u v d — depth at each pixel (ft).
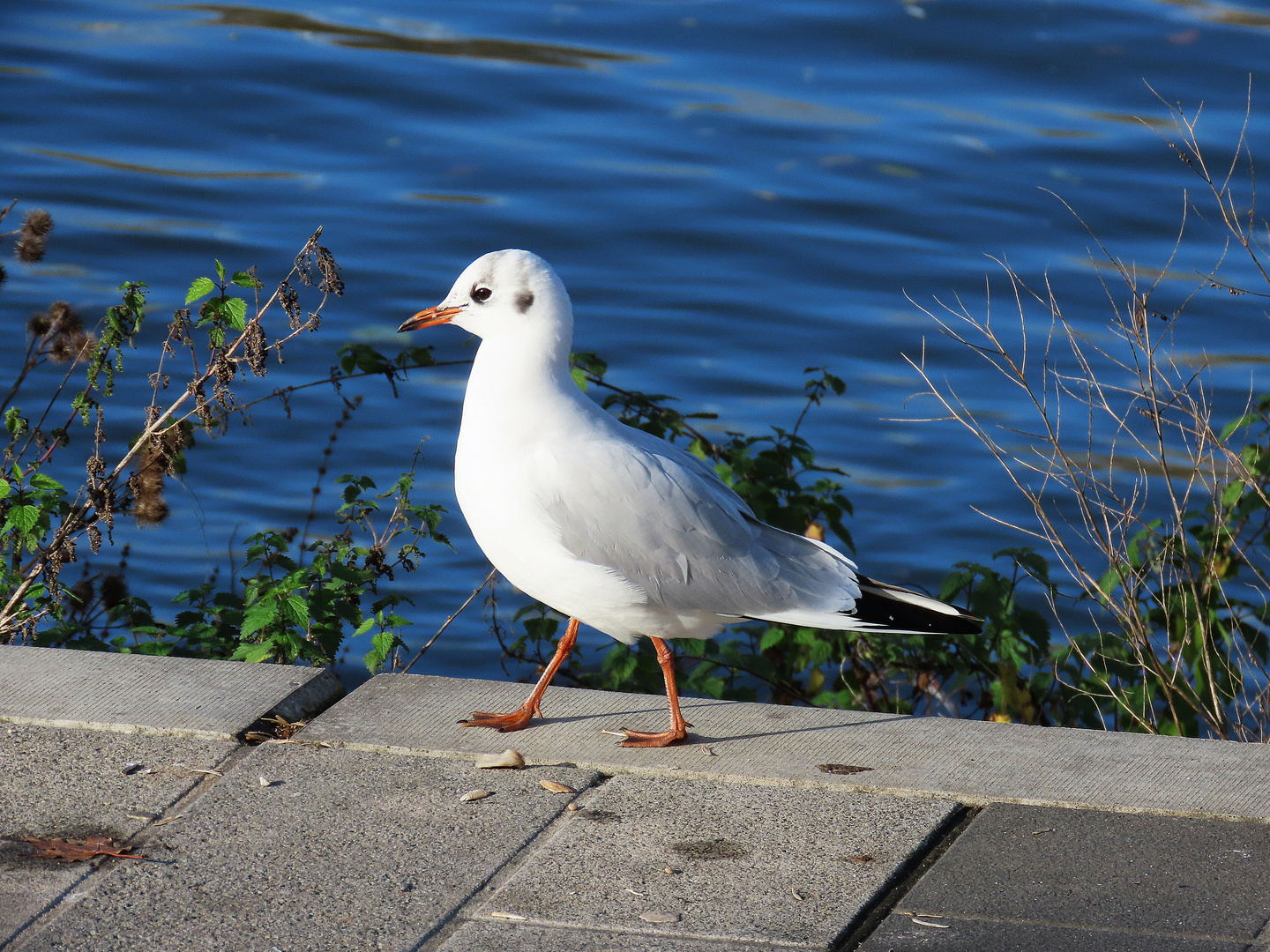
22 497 28.43
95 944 16.44
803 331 51.62
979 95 66.95
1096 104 65.72
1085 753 21.13
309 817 19.30
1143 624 29.50
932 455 45.14
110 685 22.72
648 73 70.08
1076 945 16.51
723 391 48.19
